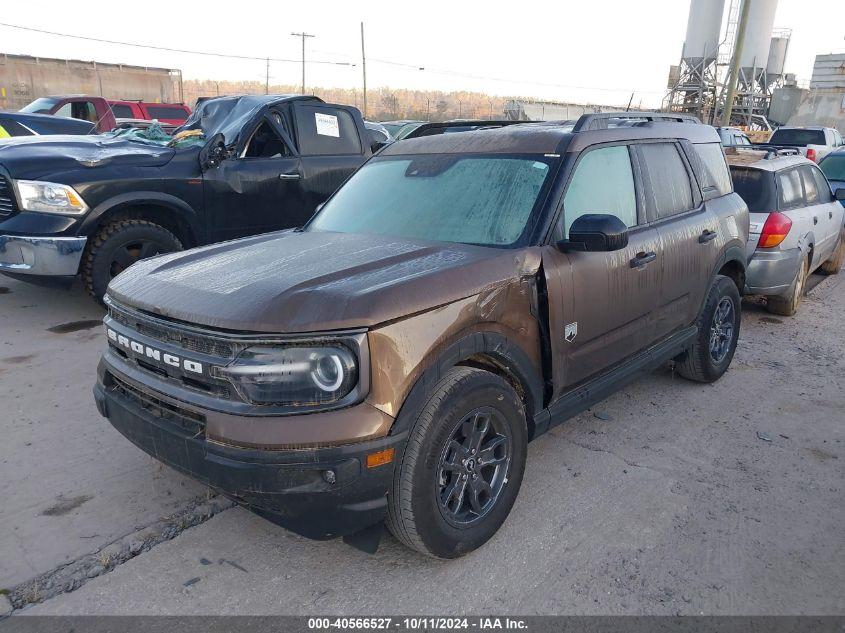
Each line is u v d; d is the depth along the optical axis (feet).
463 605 9.10
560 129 12.65
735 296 17.02
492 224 11.16
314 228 12.91
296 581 9.50
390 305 8.50
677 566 9.98
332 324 8.20
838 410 15.81
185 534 10.48
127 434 9.82
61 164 19.33
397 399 8.46
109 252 20.03
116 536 10.32
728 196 16.88
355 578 9.59
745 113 131.34
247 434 8.16
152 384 9.23
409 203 12.31
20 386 15.62
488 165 12.17
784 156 24.43
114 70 87.25
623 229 10.37
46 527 10.47
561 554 10.21
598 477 12.51
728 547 10.46
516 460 10.44
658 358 14.01
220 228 22.45
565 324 10.89
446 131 15.40
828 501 11.87
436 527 9.22
